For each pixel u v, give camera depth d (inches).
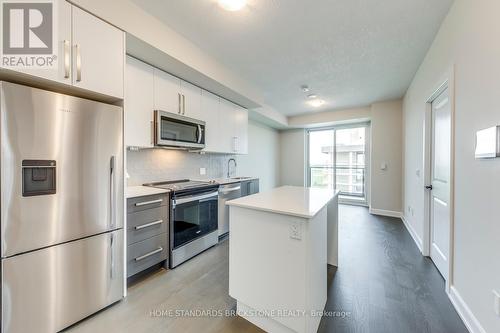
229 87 119.2
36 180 52.2
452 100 71.3
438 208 93.7
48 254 54.4
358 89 151.7
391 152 181.2
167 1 70.1
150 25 76.8
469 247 61.2
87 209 61.3
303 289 52.6
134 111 87.0
